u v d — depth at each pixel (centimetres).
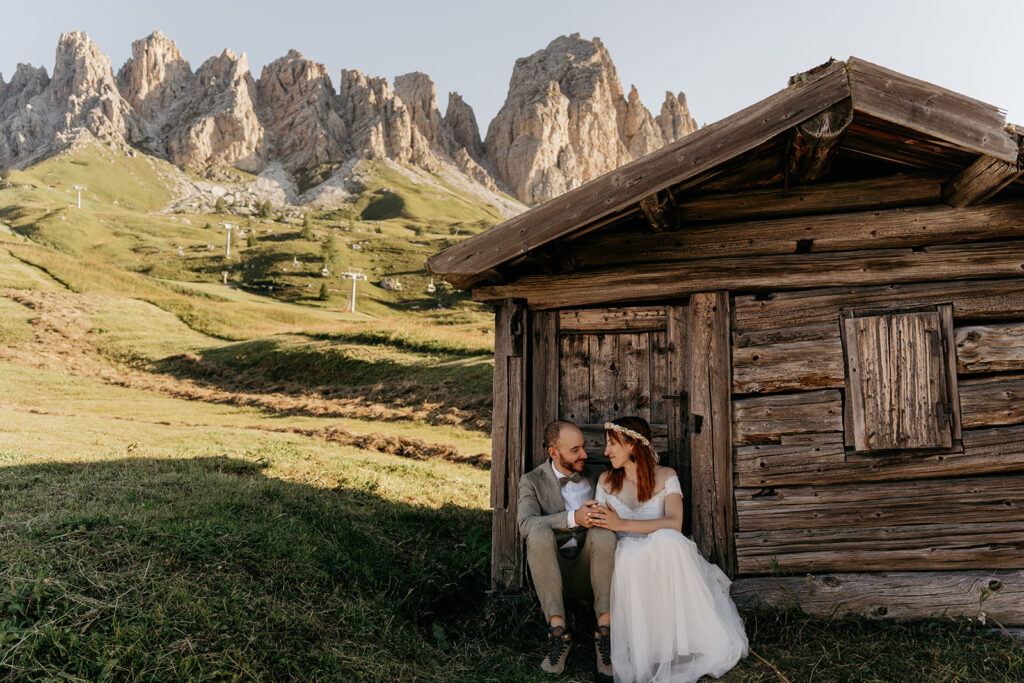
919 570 450
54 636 306
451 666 388
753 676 376
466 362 2391
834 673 374
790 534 462
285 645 350
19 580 347
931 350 452
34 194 13875
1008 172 387
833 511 459
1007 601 436
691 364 487
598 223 458
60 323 3662
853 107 373
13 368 2606
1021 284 452
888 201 464
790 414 468
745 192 483
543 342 523
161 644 321
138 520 464
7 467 693
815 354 468
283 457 958
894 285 465
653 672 389
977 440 447
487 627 454
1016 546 442
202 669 310
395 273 10206
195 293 5953
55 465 718
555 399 518
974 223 454
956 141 369
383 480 855
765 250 481
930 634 423
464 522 696
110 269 6262
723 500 469
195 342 3578
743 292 487
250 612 372
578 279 509
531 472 477
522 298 520
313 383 2545
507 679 379
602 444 506
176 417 1761
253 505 585
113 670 296
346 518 622
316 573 450
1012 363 445
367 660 358
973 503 447
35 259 5797
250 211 16938
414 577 508
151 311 4472
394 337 3009
